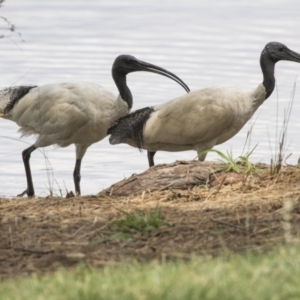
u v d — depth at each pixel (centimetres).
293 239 879
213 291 701
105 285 736
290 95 2156
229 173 1196
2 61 2512
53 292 736
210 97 1522
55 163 1764
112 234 943
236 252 863
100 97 1527
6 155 1805
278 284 713
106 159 1788
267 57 1628
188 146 1560
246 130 1922
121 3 3419
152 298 695
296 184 1128
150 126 1530
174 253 863
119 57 1580
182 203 1080
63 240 934
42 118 1520
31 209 1078
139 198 1122
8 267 864
